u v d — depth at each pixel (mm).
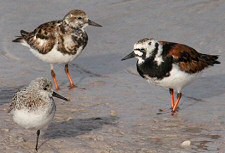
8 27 21250
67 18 15930
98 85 16297
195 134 12539
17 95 11289
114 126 13039
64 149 11625
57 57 15891
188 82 13977
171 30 19969
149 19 21219
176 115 13836
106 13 22172
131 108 14344
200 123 13242
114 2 23375
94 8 22750
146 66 13586
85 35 16266
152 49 13461
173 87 13984
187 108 14344
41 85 11086
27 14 22406
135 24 20922
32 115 11039
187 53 13727
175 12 21547
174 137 12383
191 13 21234
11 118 13352
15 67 17828
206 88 15703
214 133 12562
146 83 16281
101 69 17750
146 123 13281
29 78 16938
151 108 14336
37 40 16016
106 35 20297
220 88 15641
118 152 11508
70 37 15820
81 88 16078
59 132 12602
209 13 21016
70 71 17781
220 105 14422
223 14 20750
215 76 16422
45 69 17891
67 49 15812
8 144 11820
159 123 13281
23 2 23734
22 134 12383
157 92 15523
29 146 11773
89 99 15094
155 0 23250
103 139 12195
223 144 11914
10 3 23625
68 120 13430
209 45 18422
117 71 17516
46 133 12508
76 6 23016
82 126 13023
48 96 11156
